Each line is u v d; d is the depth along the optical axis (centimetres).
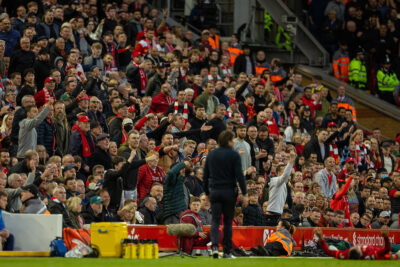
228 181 4100
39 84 6500
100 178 5156
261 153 6144
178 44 9244
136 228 4625
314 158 7269
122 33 8025
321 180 6788
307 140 7762
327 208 6084
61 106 5562
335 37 10662
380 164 8312
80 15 8062
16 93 6244
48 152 5469
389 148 8494
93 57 7244
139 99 6850
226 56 8900
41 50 6725
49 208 4456
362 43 10475
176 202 4806
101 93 6612
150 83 7281
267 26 10831
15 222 4297
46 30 7319
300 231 5566
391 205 7169
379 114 10156
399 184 7344
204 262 3922
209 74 8469
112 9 8569
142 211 4984
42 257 4172
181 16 10512
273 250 5088
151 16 9450
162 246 4722
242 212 5422
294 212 5909
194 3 10531
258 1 10294
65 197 4512
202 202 5169
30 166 4731
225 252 4272
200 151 6144
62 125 5562
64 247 4272
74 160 5241
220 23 10506
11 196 4512
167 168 5662
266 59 10481
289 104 8306
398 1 11412
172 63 7638
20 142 5194
